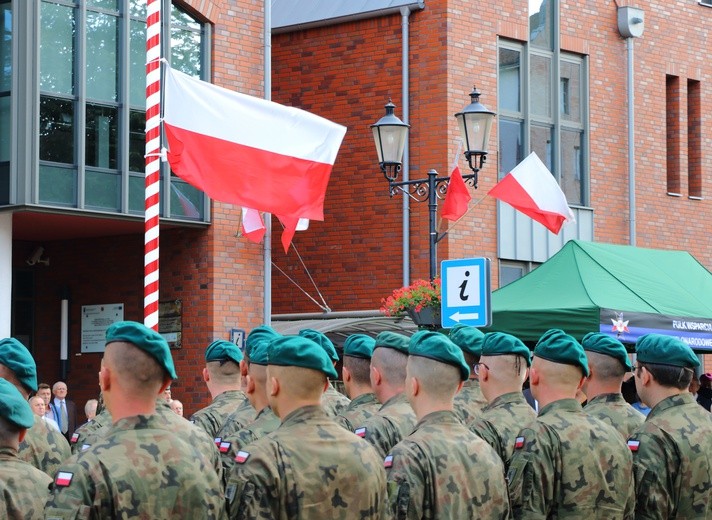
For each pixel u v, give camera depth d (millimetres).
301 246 24109
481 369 8289
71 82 19328
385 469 6609
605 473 7617
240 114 14508
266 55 21625
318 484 6117
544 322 14609
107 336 5820
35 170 18672
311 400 6320
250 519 5965
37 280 23359
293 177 14867
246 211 20031
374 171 23266
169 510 5621
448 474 6648
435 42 22625
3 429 6098
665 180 26406
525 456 7516
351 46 23672
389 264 22953
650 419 8070
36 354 23266
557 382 7742
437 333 7031
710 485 7941
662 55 26484
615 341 8664
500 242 23141
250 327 20969
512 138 23797
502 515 6867
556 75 24594
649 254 16797
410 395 6926
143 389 5766
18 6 18766
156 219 12438
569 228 24469
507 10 23609
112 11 19938
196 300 20750
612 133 25516
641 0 26078
